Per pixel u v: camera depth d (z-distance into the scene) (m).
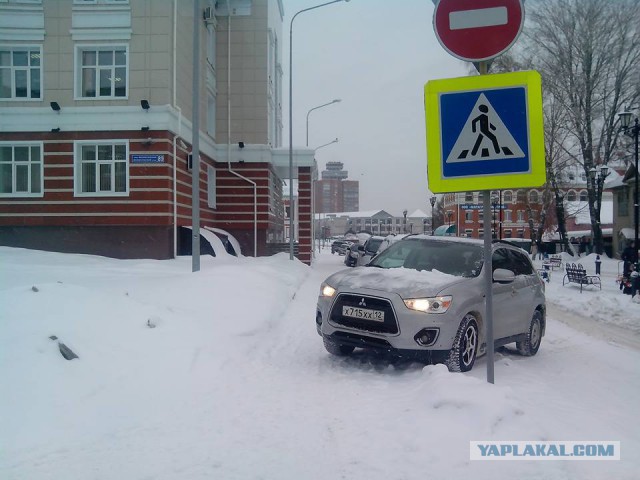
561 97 32.62
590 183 34.38
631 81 31.17
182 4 21.48
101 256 19.44
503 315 7.58
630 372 7.57
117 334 6.68
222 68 28.47
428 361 6.57
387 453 4.34
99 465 4.11
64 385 5.32
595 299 14.91
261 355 7.80
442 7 5.12
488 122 5.07
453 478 3.94
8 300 6.67
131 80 19.91
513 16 5.03
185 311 9.19
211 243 22.78
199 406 5.49
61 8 19.94
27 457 4.22
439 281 6.86
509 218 64.88
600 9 30.66
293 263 24.88
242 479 3.89
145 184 19.89
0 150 20.19
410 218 116.44
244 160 28.34
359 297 6.78
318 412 5.30
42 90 19.98
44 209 20.00
